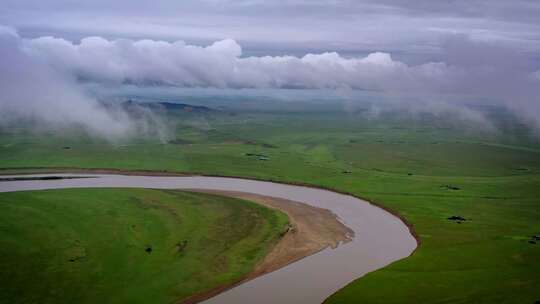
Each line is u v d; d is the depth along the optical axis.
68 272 120.75
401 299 110.56
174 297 112.06
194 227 157.00
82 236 144.75
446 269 128.12
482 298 110.38
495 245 147.25
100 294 110.94
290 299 112.38
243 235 152.00
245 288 118.12
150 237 146.62
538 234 159.38
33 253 130.75
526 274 124.25
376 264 134.75
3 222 153.00
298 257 138.75
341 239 154.88
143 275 121.12
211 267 128.12
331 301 110.69
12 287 112.12
